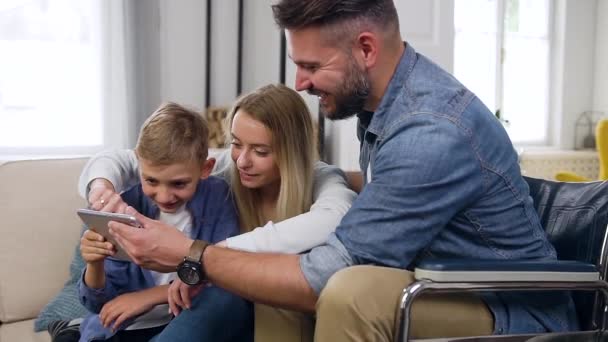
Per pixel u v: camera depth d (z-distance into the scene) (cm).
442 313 104
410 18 266
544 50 468
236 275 104
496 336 105
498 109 447
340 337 95
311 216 121
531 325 109
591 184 127
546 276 101
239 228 139
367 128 123
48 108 297
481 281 97
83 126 304
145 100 309
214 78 336
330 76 111
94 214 110
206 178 141
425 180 102
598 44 475
